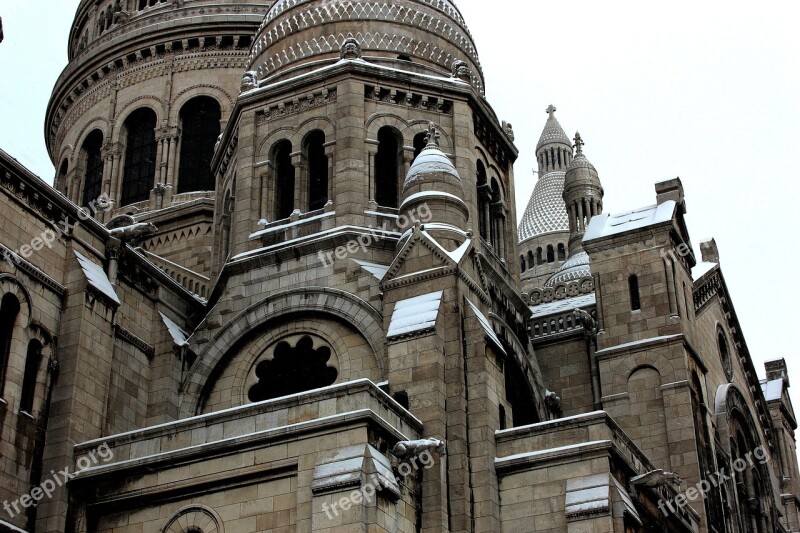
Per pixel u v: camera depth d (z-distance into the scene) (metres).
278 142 49.91
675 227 50.06
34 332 39.88
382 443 35.81
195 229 60.28
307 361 45.53
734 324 57.81
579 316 52.75
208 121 66.38
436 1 53.94
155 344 45.72
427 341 40.81
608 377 48.28
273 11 54.38
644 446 46.62
